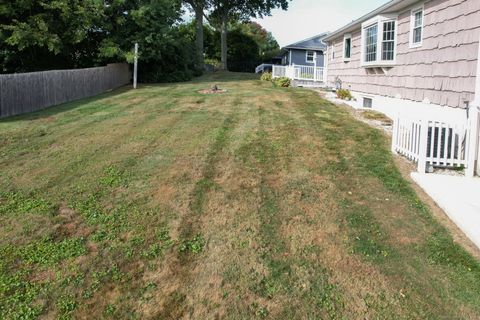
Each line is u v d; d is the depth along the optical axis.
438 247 4.24
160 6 20.66
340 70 18.03
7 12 16.12
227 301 3.36
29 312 3.20
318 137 8.67
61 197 5.37
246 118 10.55
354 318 3.17
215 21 40.41
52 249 4.10
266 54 47.59
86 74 15.33
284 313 3.23
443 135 6.71
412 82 10.80
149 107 12.27
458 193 5.41
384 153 7.57
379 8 11.90
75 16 17.75
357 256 4.05
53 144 7.88
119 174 6.23
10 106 10.84
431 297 3.43
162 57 21.95
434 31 9.53
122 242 4.26
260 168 6.61
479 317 3.18
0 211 4.93
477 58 7.58
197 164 6.73
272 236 4.41
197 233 4.45
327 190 5.74
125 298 3.39
